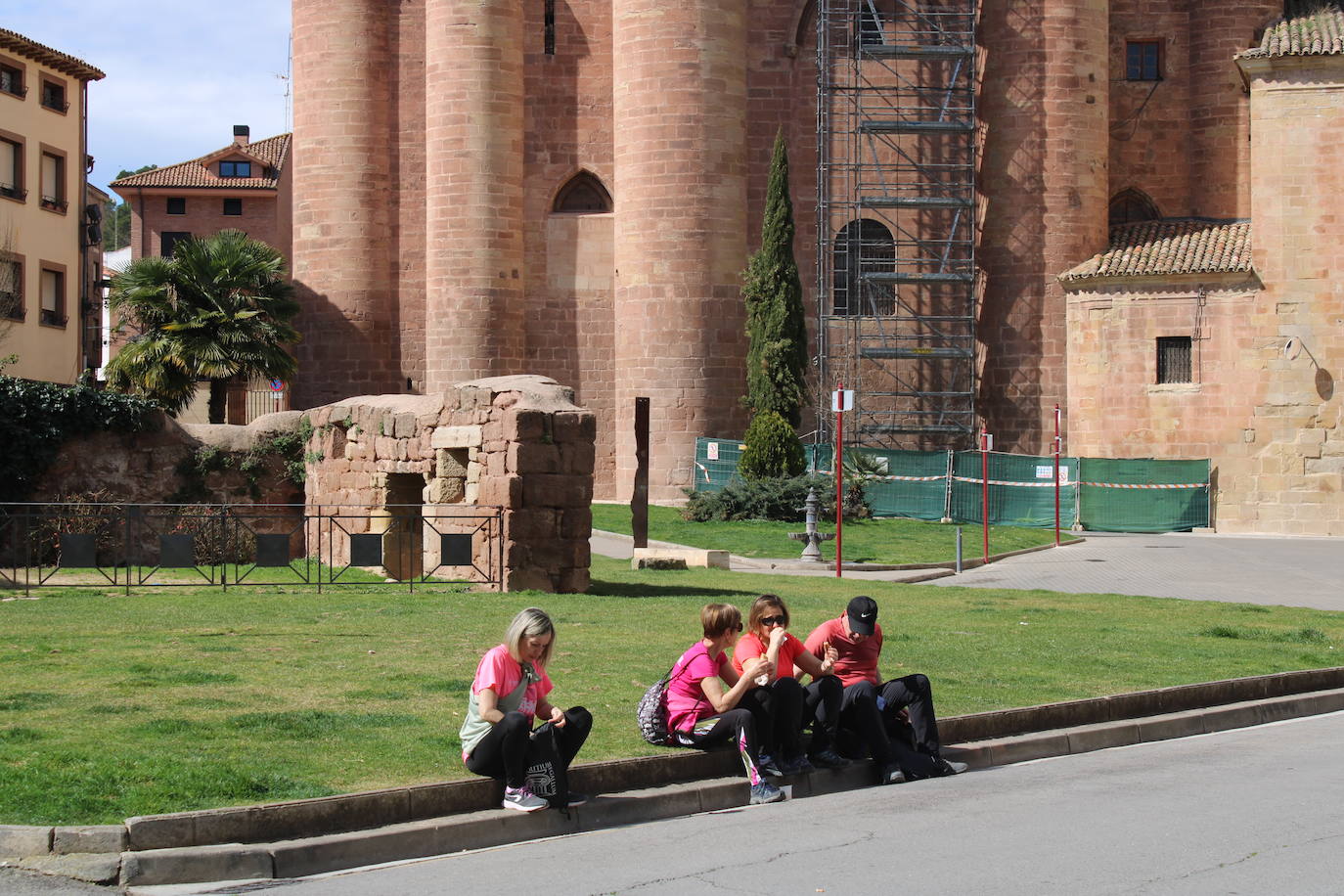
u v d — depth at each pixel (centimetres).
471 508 2269
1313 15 4675
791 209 4650
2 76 5325
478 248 4938
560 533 2219
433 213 4988
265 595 2123
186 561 2188
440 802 1001
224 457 3141
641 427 2967
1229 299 4441
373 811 969
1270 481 4397
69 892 847
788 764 1170
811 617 2009
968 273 4956
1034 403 4862
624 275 4878
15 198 5381
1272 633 1947
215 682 1372
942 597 2420
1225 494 4438
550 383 2323
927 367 5016
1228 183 5103
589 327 5106
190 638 1661
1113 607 2286
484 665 1056
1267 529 4394
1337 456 4347
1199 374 4469
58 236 5688
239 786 980
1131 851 937
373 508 2475
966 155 5006
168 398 4759
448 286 4953
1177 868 895
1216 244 4594
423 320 5244
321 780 1012
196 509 3080
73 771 1011
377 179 5234
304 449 3127
